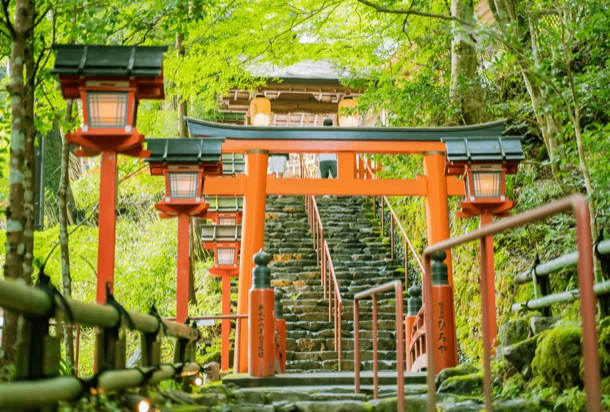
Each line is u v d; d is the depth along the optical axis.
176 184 7.58
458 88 10.50
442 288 7.00
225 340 10.51
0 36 6.42
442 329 6.92
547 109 6.57
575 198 2.04
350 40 12.80
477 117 10.94
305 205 15.98
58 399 2.62
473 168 7.74
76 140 5.16
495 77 10.55
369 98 11.14
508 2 7.23
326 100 19.97
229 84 13.14
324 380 6.57
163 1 6.61
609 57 7.43
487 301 3.01
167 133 15.70
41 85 7.04
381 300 11.84
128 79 5.22
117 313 3.68
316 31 11.94
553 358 5.08
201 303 14.20
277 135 8.60
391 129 8.72
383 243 14.14
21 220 4.59
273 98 19.83
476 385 5.89
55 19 6.09
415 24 12.13
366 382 6.61
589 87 7.04
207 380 8.95
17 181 4.61
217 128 8.54
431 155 8.70
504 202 7.72
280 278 12.88
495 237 10.20
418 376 6.77
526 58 6.52
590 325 1.95
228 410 5.32
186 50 12.96
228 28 11.52
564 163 6.66
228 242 10.65
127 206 17.27
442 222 8.55
